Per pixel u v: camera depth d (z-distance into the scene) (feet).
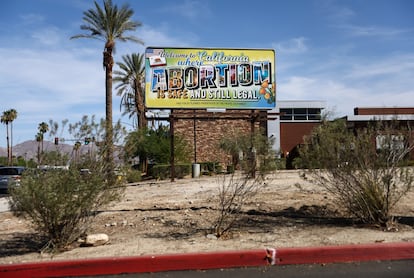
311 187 43.04
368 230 24.70
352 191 26.30
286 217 29.58
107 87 101.24
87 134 23.53
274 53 71.15
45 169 22.25
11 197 22.26
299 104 131.13
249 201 35.19
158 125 101.04
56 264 19.11
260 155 25.89
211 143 104.42
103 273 19.12
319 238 22.90
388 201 25.48
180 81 69.67
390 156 25.45
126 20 100.58
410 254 20.42
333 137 26.43
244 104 70.28
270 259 19.72
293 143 130.82
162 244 22.53
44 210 21.79
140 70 134.31
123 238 24.61
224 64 70.54
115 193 24.11
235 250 20.35
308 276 17.98
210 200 37.68
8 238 26.12
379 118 31.07
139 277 18.56
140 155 95.71
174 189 50.80
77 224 22.99
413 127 26.76
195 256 19.49
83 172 22.93
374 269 18.80
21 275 18.97
